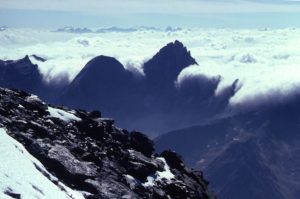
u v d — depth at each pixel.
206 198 113.56
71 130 96.44
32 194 62.31
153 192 91.06
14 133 79.88
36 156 78.06
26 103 97.44
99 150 94.19
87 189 79.44
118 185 84.19
